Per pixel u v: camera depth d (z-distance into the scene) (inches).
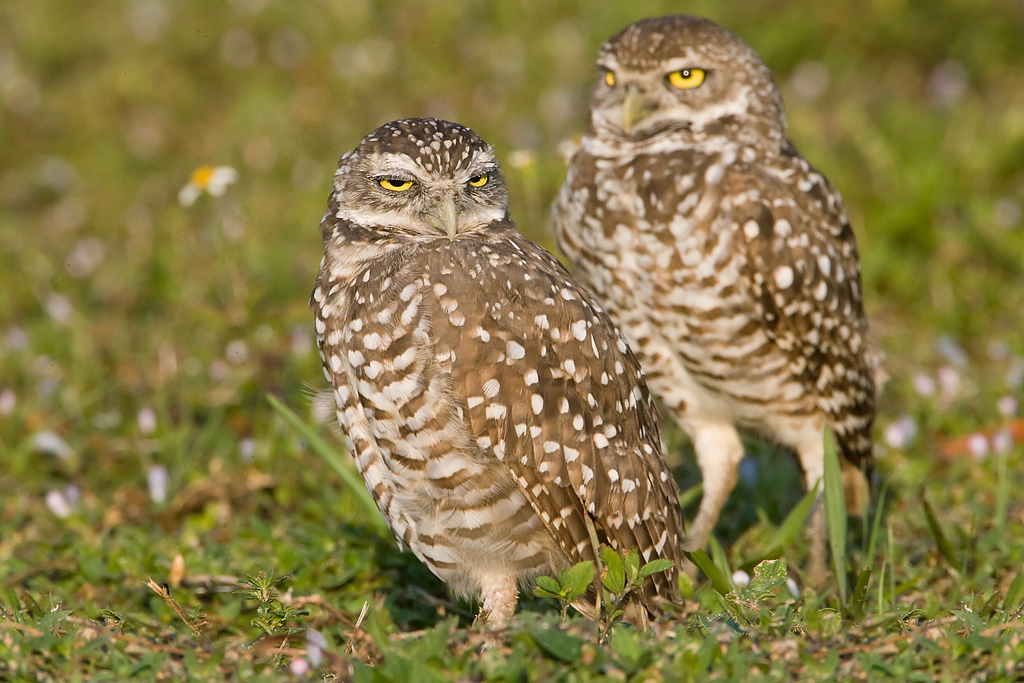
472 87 791.1
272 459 450.3
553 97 753.0
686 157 398.0
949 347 492.7
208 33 840.3
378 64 802.2
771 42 797.2
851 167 661.9
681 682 257.1
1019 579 323.3
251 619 334.0
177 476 441.7
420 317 303.9
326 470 442.3
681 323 396.5
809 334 397.7
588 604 308.7
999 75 764.6
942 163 644.7
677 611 314.5
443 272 309.6
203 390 504.1
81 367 514.3
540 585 295.7
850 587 365.4
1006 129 666.8
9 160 755.4
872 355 427.2
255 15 855.1
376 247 329.1
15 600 337.7
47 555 388.5
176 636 306.3
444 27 837.2
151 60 821.2
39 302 589.0
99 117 781.9
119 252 639.1
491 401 303.9
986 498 422.0
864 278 585.6
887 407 502.9
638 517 322.0
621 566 296.7
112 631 302.2
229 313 534.0
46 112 785.6
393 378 304.8
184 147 752.3
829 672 265.0
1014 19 792.3
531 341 310.7
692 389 410.3
